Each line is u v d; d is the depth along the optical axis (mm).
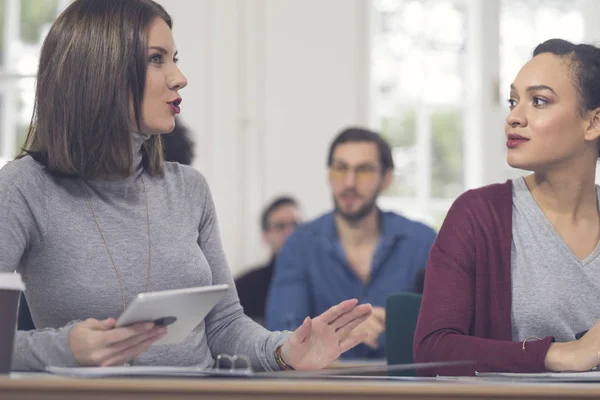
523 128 2377
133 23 2156
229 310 2373
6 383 1356
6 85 6195
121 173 2223
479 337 2271
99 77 2141
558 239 2395
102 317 2137
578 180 2406
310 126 6539
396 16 6875
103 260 2162
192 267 2266
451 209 2492
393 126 6836
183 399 1365
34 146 2234
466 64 6887
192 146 3287
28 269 2164
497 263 2396
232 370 1673
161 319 1700
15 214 2096
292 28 6562
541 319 2355
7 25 6312
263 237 5754
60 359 1719
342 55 6602
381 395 1392
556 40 2422
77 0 2199
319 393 1379
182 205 2350
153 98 2184
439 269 2395
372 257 3979
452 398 1407
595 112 2352
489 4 6809
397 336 2580
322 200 6496
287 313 3957
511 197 2479
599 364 1998
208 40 6410
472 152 6832
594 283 2363
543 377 1782
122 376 1553
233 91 6445
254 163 6426
